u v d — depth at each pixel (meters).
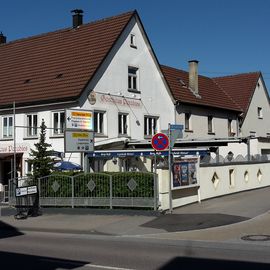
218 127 37.38
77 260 9.85
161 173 17.30
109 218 16.81
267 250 10.72
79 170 22.02
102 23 29.28
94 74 25.59
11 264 9.54
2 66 31.30
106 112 26.38
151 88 30.09
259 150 34.62
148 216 16.73
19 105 26.42
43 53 30.16
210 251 10.69
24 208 19.08
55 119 25.48
